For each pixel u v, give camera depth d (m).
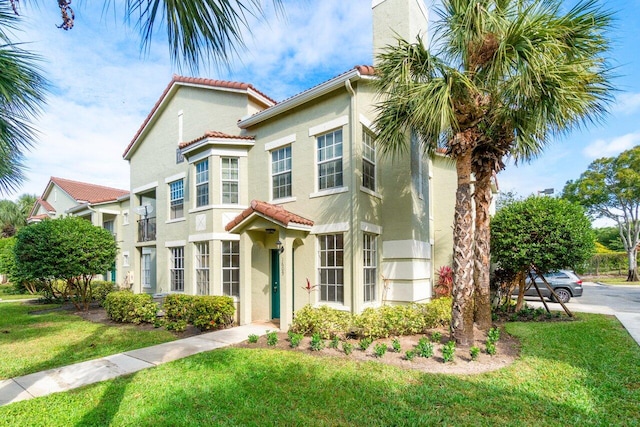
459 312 7.61
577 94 6.75
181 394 5.38
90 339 9.52
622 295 20.34
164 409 4.91
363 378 5.90
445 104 6.60
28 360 7.61
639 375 5.95
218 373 6.24
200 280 12.83
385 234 11.04
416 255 10.75
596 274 36.44
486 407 4.87
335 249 10.06
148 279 18.92
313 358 6.96
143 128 17.59
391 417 4.62
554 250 10.31
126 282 19.83
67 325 11.67
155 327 10.95
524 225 10.69
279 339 8.62
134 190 18.67
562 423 4.46
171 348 8.09
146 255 19.22
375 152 11.20
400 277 10.60
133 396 5.36
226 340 8.66
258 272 11.40
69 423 4.59
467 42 6.89
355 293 9.34
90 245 15.25
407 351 6.88
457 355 7.04
